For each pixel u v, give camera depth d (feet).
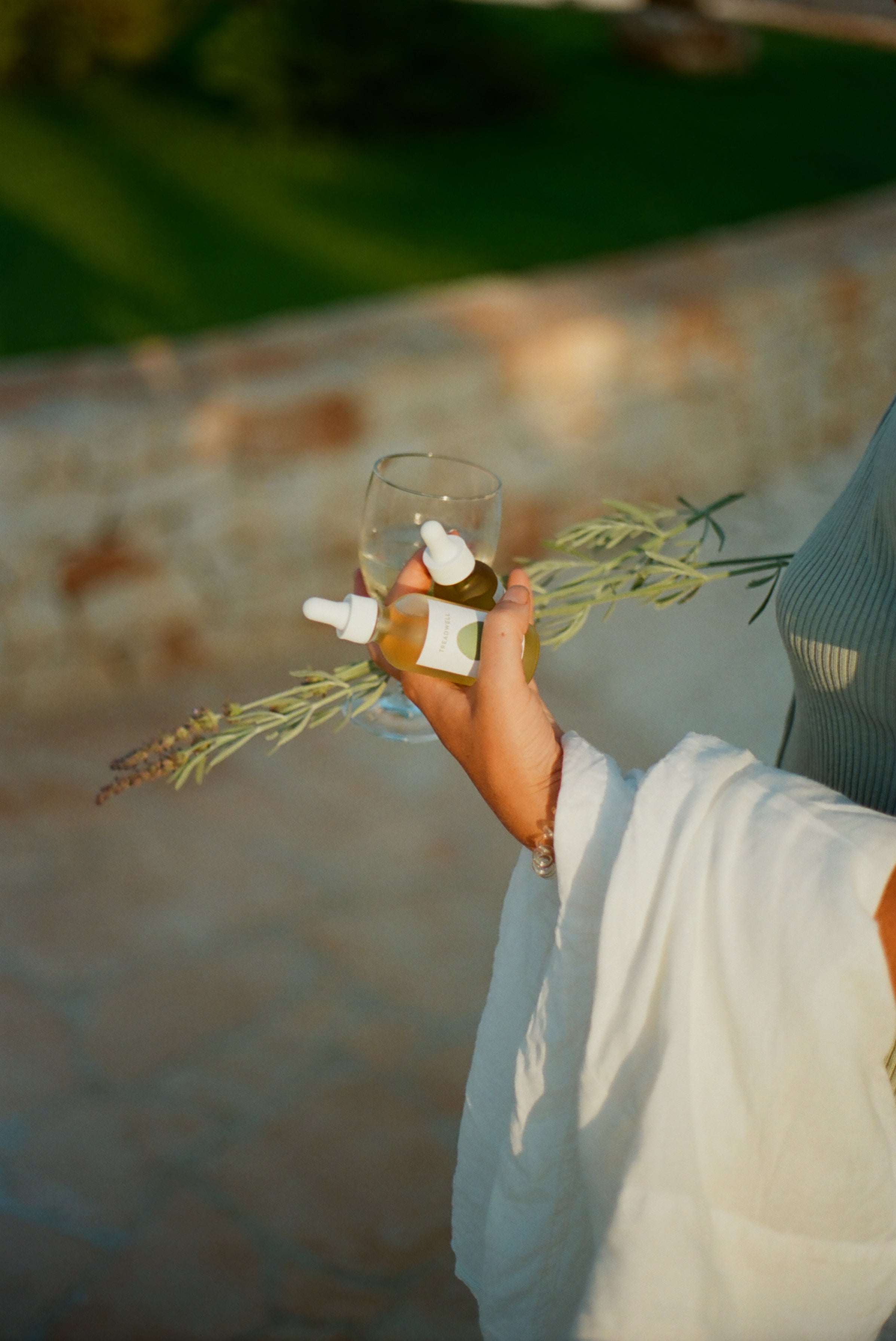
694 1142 3.17
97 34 28.45
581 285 19.67
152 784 12.78
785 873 3.10
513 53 29.76
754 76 36.94
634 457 19.10
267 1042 9.79
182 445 14.03
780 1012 3.10
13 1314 7.54
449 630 3.56
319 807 12.78
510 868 12.17
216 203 23.15
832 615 3.58
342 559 15.88
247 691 14.46
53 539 13.46
